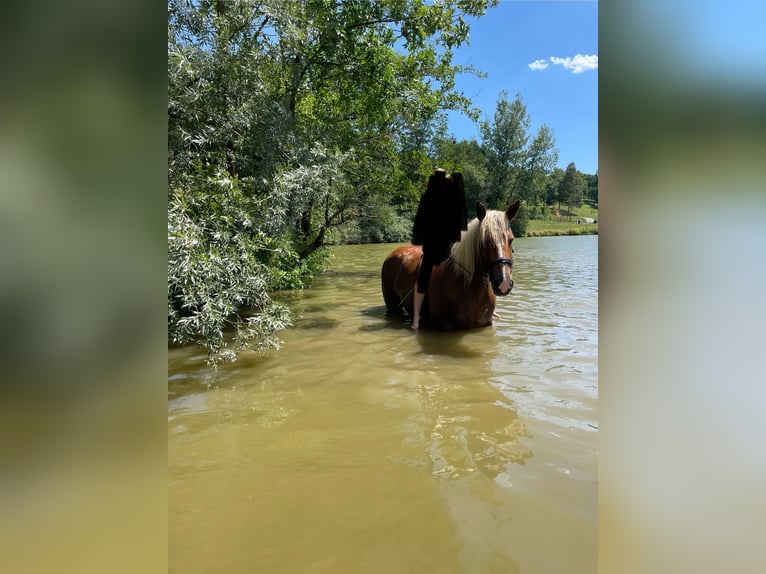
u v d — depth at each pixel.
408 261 5.48
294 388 3.08
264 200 4.06
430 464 2.07
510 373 3.27
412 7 6.77
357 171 8.23
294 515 1.73
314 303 6.58
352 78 7.16
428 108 8.61
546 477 1.92
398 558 1.48
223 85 4.05
